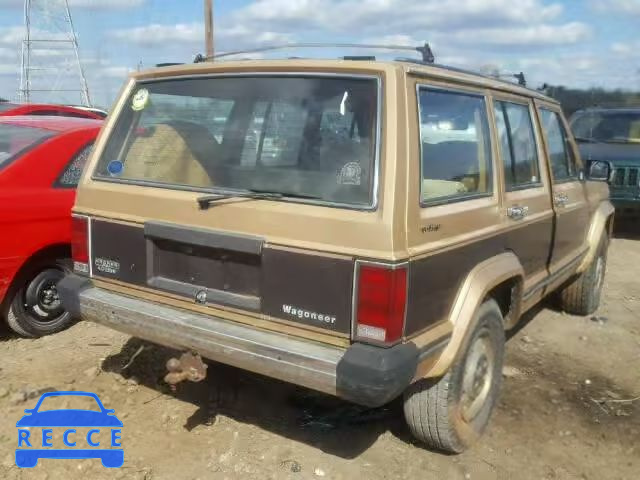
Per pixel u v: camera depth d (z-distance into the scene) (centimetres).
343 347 292
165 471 339
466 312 330
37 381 428
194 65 359
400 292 281
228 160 334
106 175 372
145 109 374
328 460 354
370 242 281
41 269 495
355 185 292
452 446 357
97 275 372
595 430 405
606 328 596
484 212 354
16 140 503
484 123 371
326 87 313
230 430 381
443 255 311
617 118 1094
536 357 518
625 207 986
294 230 299
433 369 318
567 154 531
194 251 333
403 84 296
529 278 440
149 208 346
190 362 328
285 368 296
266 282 308
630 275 800
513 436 392
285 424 390
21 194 469
